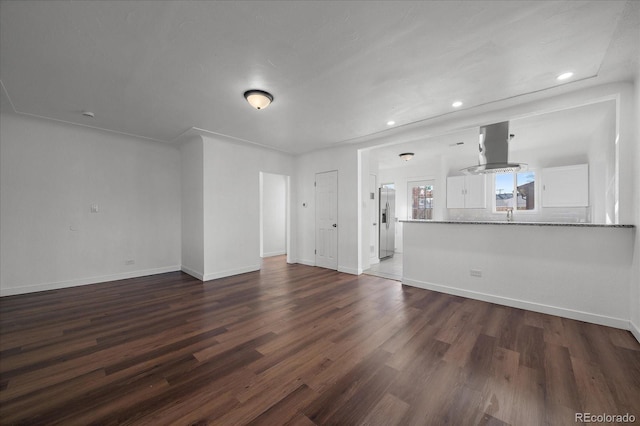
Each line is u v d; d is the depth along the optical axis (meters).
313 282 4.21
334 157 5.14
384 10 1.61
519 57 2.11
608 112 3.36
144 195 4.64
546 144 4.96
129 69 2.28
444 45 1.96
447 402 1.53
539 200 5.21
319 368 1.87
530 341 2.23
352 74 2.37
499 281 3.17
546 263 2.87
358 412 1.46
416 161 6.68
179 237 5.08
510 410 1.46
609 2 1.53
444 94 2.77
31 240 3.63
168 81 2.49
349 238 4.89
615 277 2.51
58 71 2.31
